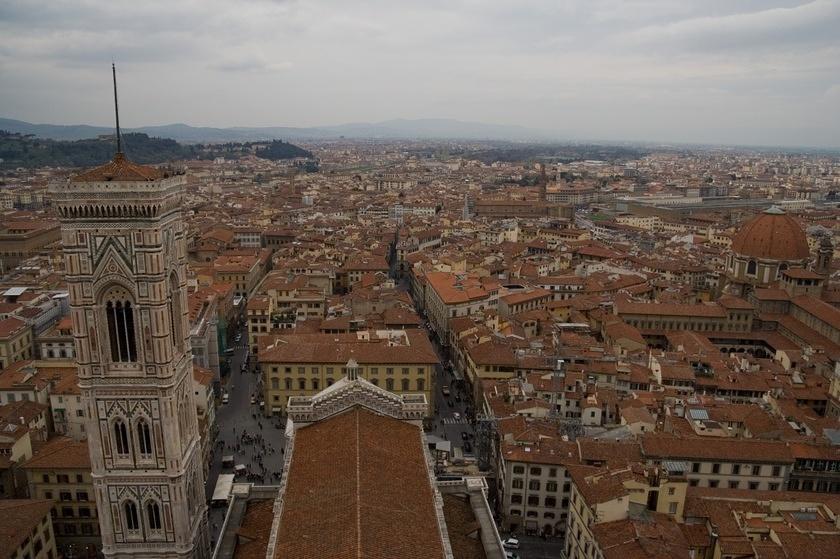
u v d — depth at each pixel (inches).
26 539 4269.2
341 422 3211.1
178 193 3489.2
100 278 3203.7
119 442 3430.1
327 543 2236.7
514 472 5182.1
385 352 7219.5
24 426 5374.0
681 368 7012.8
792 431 5408.5
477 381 7263.8
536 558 4864.7
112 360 3326.8
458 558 3120.1
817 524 4074.8
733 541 3929.6
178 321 3597.4
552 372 7126.0
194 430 3823.8
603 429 5890.8
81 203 3102.9
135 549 3538.4
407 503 2583.7
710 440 5012.3
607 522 4028.1
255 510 3508.9
